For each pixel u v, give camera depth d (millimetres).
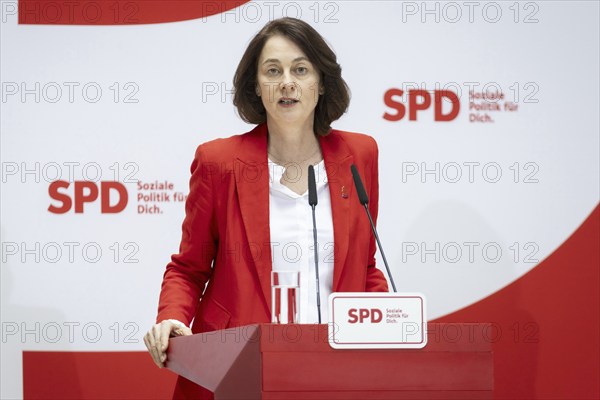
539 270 9930
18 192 9625
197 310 7059
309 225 6816
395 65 9914
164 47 9820
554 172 9977
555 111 10000
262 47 6965
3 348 9570
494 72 9984
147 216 9742
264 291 6641
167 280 7074
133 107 9773
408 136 9875
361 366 4602
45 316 9625
